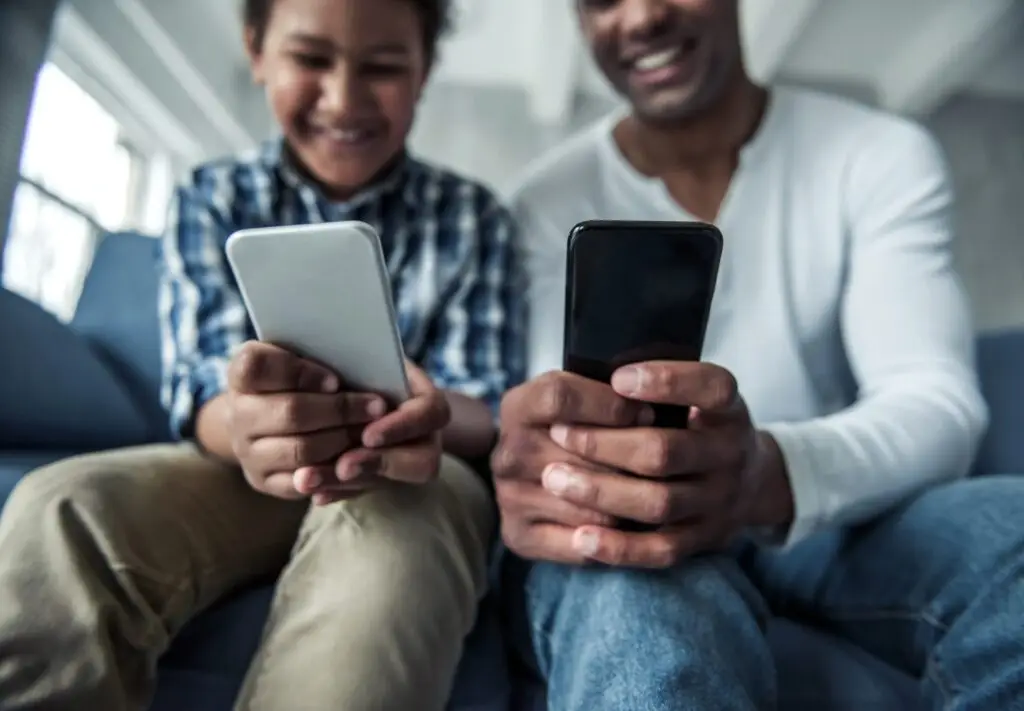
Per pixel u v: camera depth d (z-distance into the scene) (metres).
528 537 0.56
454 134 4.00
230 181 0.92
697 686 0.42
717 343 0.86
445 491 0.65
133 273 1.26
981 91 3.92
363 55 0.84
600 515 0.54
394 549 0.54
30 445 0.94
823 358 0.88
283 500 0.72
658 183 0.95
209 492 0.66
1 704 0.44
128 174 2.89
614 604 0.48
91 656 0.47
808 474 0.61
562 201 0.97
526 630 0.60
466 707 0.59
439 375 0.88
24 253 2.18
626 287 0.49
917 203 0.84
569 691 0.47
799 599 0.73
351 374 0.57
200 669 0.57
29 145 2.19
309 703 0.46
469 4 3.23
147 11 2.53
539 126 4.00
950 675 0.52
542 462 0.55
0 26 1.50
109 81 2.56
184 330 0.82
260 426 0.56
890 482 0.64
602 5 0.94
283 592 0.54
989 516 0.57
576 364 0.52
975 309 3.74
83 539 0.52
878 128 0.90
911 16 3.41
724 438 0.52
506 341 0.91
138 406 1.17
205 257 0.87
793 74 3.93
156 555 0.56
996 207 3.83
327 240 0.50
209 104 3.16
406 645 0.50
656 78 0.90
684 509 0.51
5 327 0.95
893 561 0.62
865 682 0.58
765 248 0.87
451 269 0.92
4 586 0.47
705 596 0.50
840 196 0.87
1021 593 0.50
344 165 0.89
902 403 0.70
